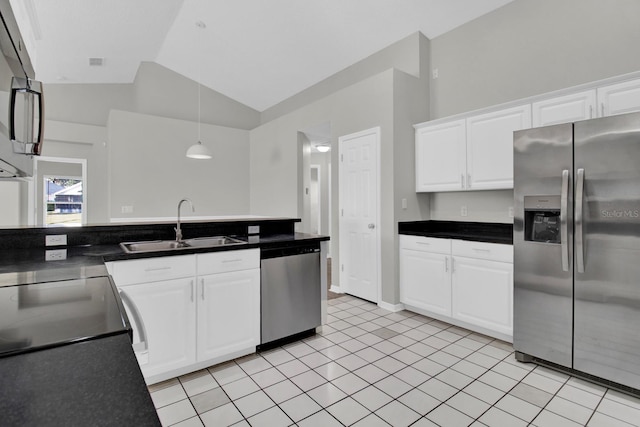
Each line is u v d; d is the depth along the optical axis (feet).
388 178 11.43
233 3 13.11
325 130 16.47
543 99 8.61
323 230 23.75
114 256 6.17
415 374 7.11
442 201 12.19
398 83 11.47
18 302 3.15
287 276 8.55
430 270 10.33
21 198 17.70
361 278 12.53
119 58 16.69
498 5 10.62
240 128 21.66
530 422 5.54
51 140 17.89
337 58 15.02
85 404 1.53
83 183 18.88
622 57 8.36
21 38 3.43
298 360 7.79
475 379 6.91
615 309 6.30
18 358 2.00
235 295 7.68
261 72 17.78
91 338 2.32
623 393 6.33
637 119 6.00
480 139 9.91
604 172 6.37
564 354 6.97
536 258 7.36
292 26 13.66
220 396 6.33
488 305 8.83
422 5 11.03
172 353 6.84
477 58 11.25
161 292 6.70
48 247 7.13
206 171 19.44
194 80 19.81
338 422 5.57
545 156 7.16
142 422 1.40
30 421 1.38
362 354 8.07
